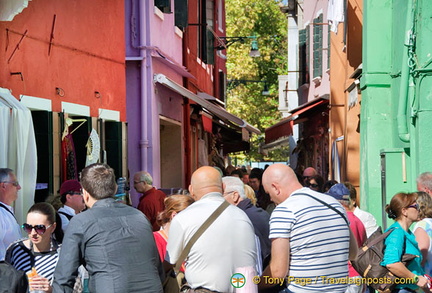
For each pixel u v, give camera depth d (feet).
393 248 26.14
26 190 32.01
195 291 22.06
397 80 42.52
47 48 39.01
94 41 46.01
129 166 57.93
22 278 20.10
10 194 27.66
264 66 177.17
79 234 21.45
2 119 30.17
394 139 43.45
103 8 47.60
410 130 38.40
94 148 43.09
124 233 21.63
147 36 57.93
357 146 56.08
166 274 23.07
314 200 21.97
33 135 32.17
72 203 30.71
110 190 22.30
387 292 26.55
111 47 48.88
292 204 21.81
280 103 123.85
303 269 21.56
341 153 61.57
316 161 84.23
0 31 33.63
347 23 56.18
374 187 44.78
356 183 56.08
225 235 22.09
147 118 58.08
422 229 27.14
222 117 79.36
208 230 22.06
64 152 39.47
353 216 30.99
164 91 63.82
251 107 172.96
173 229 22.34
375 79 44.70
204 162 86.48
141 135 57.72
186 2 69.15
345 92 57.93
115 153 48.42
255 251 22.71
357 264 26.78
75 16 43.01
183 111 73.67
